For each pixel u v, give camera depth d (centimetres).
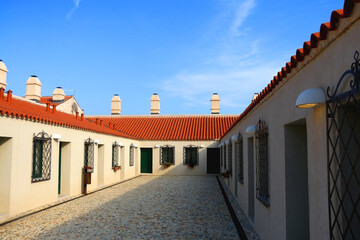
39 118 1103
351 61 281
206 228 858
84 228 860
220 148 2447
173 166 2592
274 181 588
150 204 1227
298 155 511
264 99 673
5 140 965
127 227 873
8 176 959
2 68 1625
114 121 3158
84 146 1582
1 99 1107
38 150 1155
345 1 262
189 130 2812
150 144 2647
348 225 288
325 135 345
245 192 1009
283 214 518
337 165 317
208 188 1716
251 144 960
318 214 366
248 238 755
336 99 305
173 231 830
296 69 439
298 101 357
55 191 1253
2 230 829
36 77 2305
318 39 336
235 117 3144
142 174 2628
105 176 1864
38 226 876
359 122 317
